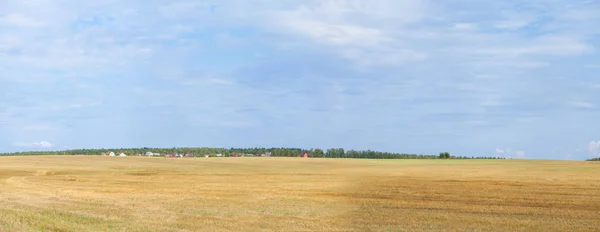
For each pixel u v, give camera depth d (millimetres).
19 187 38750
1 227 19469
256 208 25375
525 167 70062
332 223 20781
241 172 61844
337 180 45719
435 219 21953
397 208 25719
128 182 44500
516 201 28578
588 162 88062
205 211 24250
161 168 72500
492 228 19844
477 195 31625
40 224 20203
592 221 21562
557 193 32281
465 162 95562
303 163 94375
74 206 26156
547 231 19266
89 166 74750
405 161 105250
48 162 81688
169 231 18859
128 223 20594
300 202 28188
